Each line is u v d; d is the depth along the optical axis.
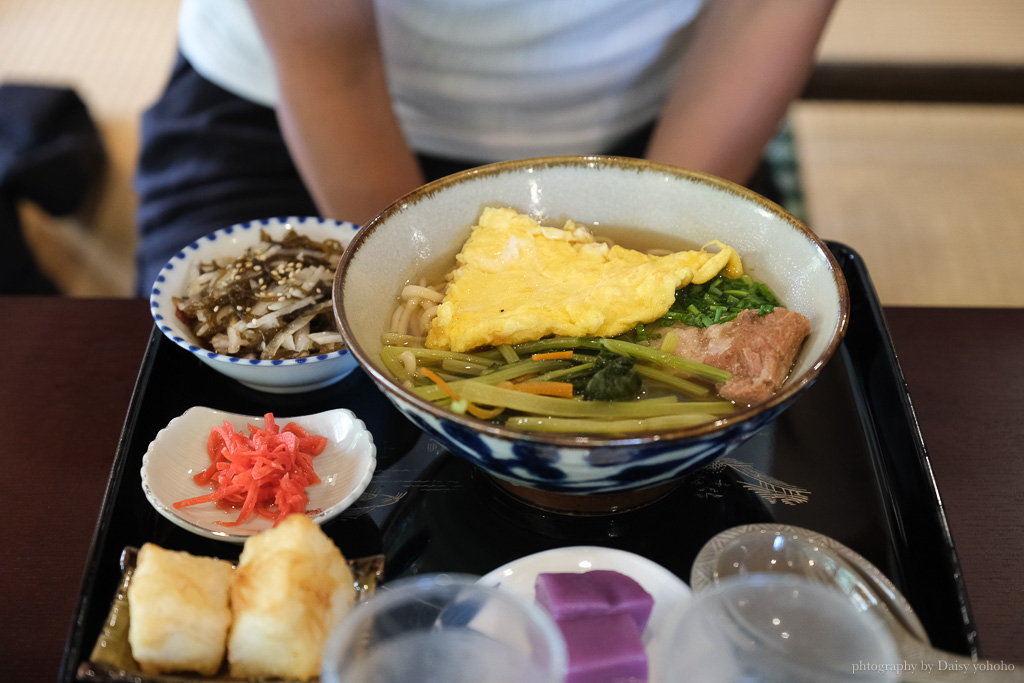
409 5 0.72
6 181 1.06
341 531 0.47
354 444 0.50
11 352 0.58
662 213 0.55
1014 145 1.26
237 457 0.48
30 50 1.40
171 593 0.40
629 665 0.40
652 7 0.74
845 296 0.47
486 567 0.46
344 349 0.53
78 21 1.46
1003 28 1.26
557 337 0.52
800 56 0.71
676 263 0.53
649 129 0.84
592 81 0.76
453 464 0.50
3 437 0.53
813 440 0.51
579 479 0.43
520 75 0.75
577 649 0.40
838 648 0.40
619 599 0.42
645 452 0.41
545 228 0.55
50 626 0.45
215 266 0.59
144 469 0.47
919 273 1.07
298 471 0.49
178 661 0.40
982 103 0.85
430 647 0.40
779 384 0.48
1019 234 1.12
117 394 0.55
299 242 0.60
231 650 0.40
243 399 0.54
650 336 0.52
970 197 1.17
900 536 0.47
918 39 1.24
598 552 0.44
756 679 0.39
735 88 0.71
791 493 0.49
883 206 1.16
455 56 0.74
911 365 0.57
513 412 0.48
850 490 0.49
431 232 0.54
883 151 1.25
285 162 0.80
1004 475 0.51
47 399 0.55
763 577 0.41
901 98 0.88
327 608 0.41
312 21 0.65
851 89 0.87
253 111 0.81
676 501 0.48
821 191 1.18
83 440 0.53
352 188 0.70
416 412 0.43
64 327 0.59
